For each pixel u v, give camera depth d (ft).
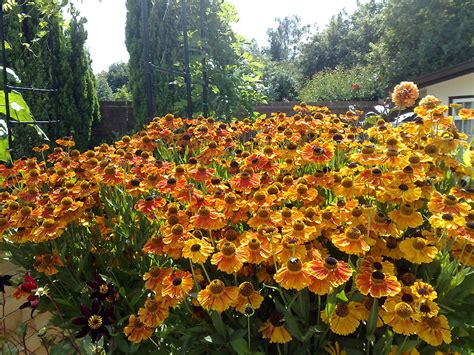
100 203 6.71
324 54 87.97
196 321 4.89
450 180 6.20
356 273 4.18
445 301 4.52
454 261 4.58
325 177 5.50
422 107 6.93
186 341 4.55
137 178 6.33
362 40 76.02
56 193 5.90
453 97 25.18
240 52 17.90
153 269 4.78
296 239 4.21
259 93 17.97
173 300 4.46
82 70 24.41
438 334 4.02
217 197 5.41
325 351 4.45
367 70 42.96
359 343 4.35
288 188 5.54
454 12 35.86
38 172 6.89
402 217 4.77
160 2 23.35
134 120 28.12
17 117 10.92
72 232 5.90
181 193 5.35
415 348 4.33
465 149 6.57
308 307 4.36
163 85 24.04
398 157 5.29
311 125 8.30
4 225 5.74
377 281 3.89
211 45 16.47
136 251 5.94
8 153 9.53
